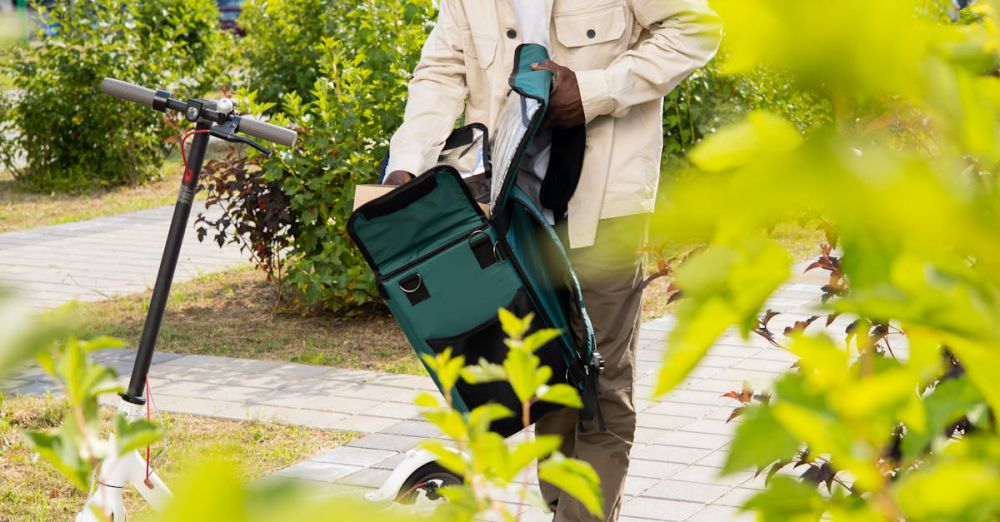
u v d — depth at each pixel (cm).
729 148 48
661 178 823
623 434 331
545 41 327
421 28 731
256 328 687
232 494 38
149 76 1219
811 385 56
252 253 767
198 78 1248
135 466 294
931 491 48
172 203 1144
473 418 88
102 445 77
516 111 314
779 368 573
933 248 45
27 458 462
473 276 302
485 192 333
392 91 699
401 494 322
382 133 701
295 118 710
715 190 45
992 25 62
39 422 501
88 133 1220
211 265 872
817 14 43
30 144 1231
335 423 510
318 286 679
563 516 330
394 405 538
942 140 52
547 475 87
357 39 803
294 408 531
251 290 783
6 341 39
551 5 329
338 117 695
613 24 329
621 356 329
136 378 311
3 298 40
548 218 327
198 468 38
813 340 55
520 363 94
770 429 55
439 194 300
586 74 314
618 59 321
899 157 43
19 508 418
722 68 47
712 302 54
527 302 303
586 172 322
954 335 49
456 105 352
